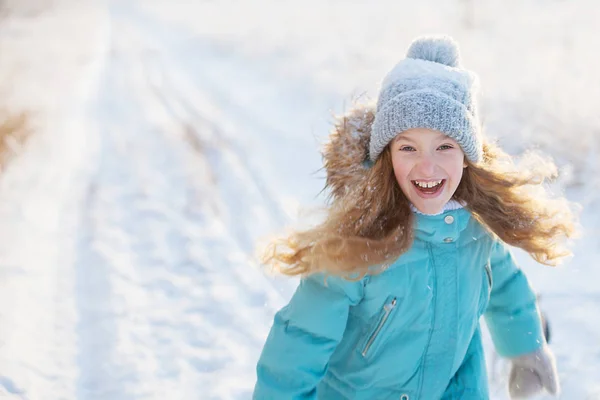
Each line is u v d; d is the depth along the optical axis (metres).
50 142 9.26
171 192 7.01
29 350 3.96
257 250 2.55
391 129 2.26
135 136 9.53
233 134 9.28
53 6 37.94
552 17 17.81
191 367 3.88
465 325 2.41
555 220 2.57
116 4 40.38
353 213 2.30
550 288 4.61
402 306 2.31
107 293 4.72
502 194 2.48
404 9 24.16
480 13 19.48
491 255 2.61
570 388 3.51
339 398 2.45
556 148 7.13
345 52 15.52
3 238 5.71
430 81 2.27
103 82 14.48
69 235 5.82
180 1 40.31
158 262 5.31
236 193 6.85
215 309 4.55
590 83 9.91
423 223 2.32
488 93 9.70
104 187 7.20
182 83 13.98
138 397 3.57
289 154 8.19
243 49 17.98
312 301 2.32
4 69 16.52
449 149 2.28
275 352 2.35
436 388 2.42
